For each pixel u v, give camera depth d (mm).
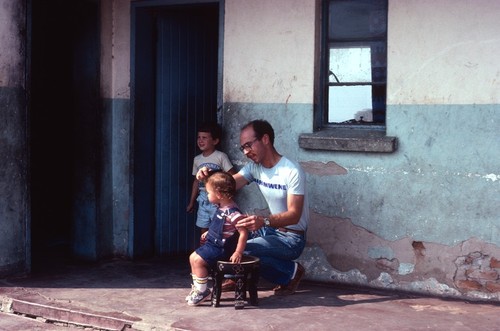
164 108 7281
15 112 6082
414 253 5871
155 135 7281
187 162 7504
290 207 5523
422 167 5785
